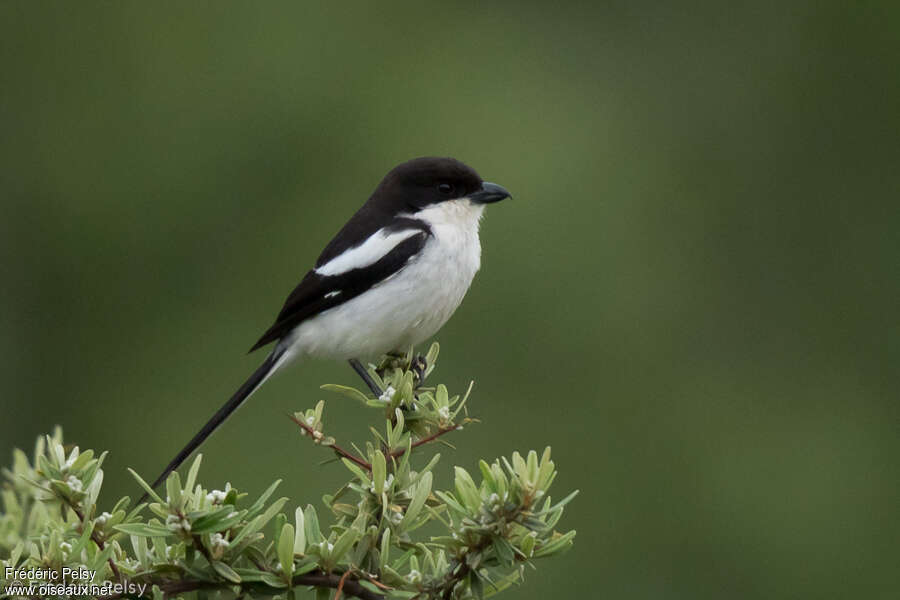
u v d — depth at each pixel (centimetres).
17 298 1457
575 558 1273
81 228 1476
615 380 1379
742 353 1451
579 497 1308
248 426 1322
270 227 1491
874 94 1586
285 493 1271
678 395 1383
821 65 1606
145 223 1482
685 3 1652
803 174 1567
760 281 1500
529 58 1617
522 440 1338
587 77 1617
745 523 1311
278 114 1527
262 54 1542
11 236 1473
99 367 1448
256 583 477
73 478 488
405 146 1520
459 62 1590
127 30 1530
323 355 818
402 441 540
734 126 1593
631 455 1342
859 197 1553
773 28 1639
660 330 1420
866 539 1320
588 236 1455
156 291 1472
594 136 1545
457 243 800
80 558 476
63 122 1504
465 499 469
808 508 1333
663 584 1279
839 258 1523
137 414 1417
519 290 1405
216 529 455
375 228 801
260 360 1440
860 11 1602
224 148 1511
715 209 1532
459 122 1530
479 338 1384
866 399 1434
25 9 1520
